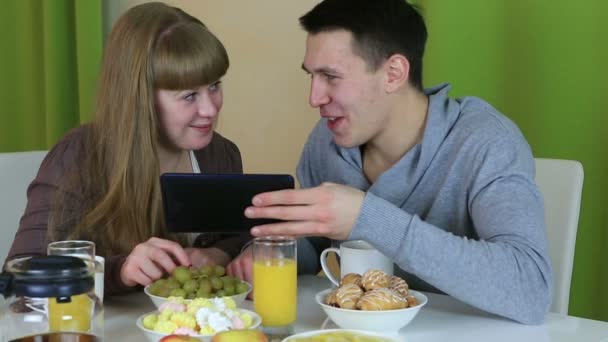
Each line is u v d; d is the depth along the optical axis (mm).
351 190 1119
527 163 1277
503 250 1123
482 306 1110
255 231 1115
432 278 1104
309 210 1096
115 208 1441
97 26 2516
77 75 2682
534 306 1116
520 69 1842
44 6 2605
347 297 1062
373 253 1188
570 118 1797
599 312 1789
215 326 948
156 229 1473
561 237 1451
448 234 1119
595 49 1754
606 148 1761
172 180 1188
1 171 1685
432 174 1382
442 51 1889
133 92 1436
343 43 1293
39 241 1404
